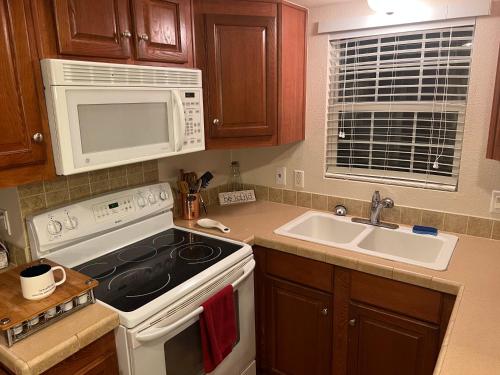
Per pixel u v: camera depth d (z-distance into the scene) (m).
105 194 1.78
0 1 1.12
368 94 2.08
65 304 1.20
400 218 2.07
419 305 1.52
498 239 1.82
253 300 1.86
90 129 1.36
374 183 2.13
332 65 2.15
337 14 2.04
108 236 1.76
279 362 2.05
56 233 1.55
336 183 2.26
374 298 1.63
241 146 1.99
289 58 2.03
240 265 1.71
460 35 1.77
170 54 1.63
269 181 2.53
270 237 1.90
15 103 1.19
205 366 1.51
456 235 1.89
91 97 1.34
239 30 1.82
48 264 1.38
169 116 1.64
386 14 1.87
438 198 1.95
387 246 2.03
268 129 2.01
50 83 1.23
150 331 1.27
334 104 2.20
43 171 1.30
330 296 1.77
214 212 2.33
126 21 1.44
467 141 1.82
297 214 2.27
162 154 1.64
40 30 1.21
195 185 2.22
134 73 1.47
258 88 1.93
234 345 1.73
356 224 2.11
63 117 1.27
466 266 1.54
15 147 1.21
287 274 1.88
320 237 2.27
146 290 1.41
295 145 2.36
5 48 1.15
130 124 1.50
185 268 1.59
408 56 1.92
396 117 2.03
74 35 1.29
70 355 1.11
